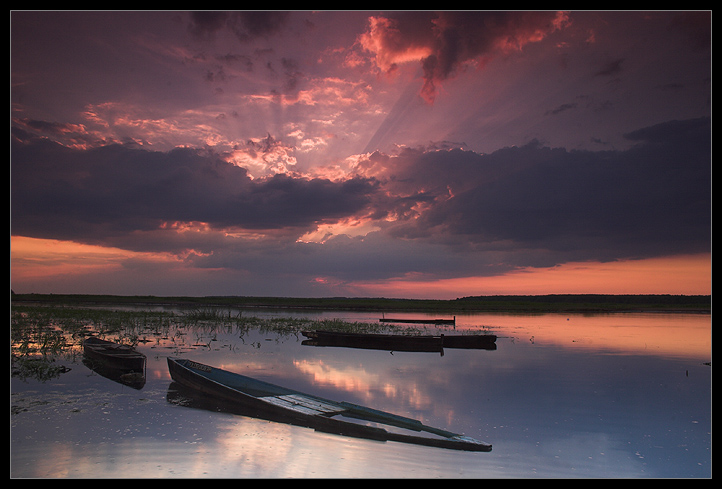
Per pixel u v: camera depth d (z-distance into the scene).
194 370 15.73
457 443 10.07
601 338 32.34
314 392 15.12
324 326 37.72
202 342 25.98
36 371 16.48
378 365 20.62
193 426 11.05
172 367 15.17
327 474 8.54
